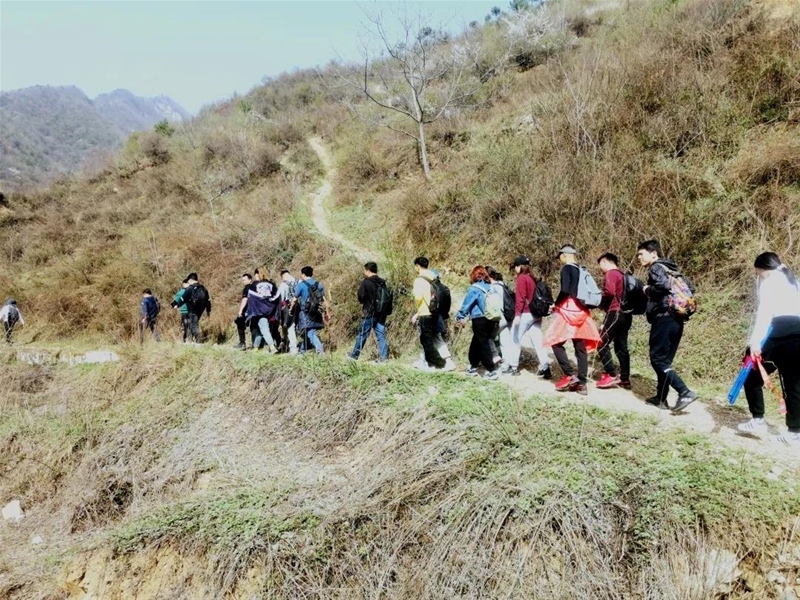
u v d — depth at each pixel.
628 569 3.84
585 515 4.07
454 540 4.20
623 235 8.44
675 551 3.77
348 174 17.45
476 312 6.80
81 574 4.95
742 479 4.09
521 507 4.23
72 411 8.83
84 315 15.39
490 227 10.72
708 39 11.14
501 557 4.04
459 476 4.75
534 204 9.91
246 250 15.24
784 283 4.48
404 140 17.00
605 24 18.97
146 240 18.69
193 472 6.54
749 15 11.34
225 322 13.27
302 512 4.77
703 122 9.30
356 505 4.69
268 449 6.64
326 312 8.87
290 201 17.83
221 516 4.91
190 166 24.70
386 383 6.81
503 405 5.74
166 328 14.17
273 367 7.86
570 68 14.59
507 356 7.17
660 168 8.96
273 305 9.64
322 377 7.28
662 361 5.35
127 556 4.84
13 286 17.86
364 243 13.79
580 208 9.27
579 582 3.79
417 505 4.62
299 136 24.81
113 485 6.87
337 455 6.18
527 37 19.30
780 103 9.05
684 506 3.97
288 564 4.33
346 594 4.13
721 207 7.93
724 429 5.08
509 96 16.31
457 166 13.45
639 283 5.98
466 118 16.36
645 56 11.48
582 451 4.80
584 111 10.79
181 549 4.71
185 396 8.18
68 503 6.89
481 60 19.42
